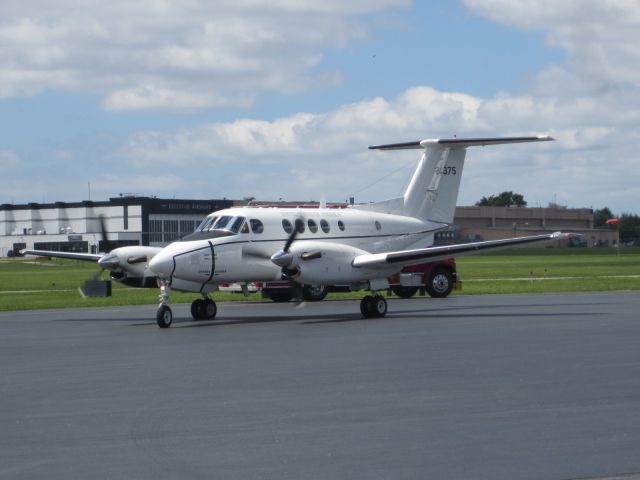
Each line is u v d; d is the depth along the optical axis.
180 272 26.80
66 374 16.97
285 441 11.32
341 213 31.66
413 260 28.22
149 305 37.69
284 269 27.72
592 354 18.95
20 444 11.26
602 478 9.66
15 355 20.02
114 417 12.81
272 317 29.88
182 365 17.95
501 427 11.98
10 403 13.99
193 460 10.46
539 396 14.10
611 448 10.85
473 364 17.61
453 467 10.12
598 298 37.97
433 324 26.16
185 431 11.91
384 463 10.29
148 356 19.48
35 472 10.01
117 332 25.22
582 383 15.26
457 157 34.62
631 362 17.72
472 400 13.82
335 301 38.78
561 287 46.50
